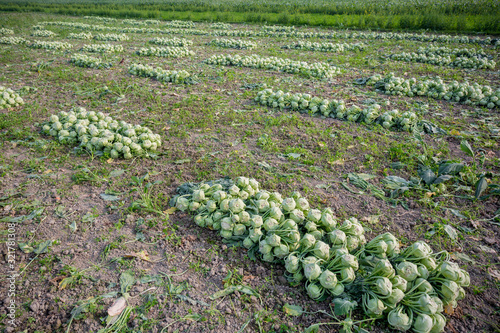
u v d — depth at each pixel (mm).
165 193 5461
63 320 3422
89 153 6660
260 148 7004
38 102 9516
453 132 7508
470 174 5750
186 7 37438
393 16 25719
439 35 21516
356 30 24766
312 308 3623
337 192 5602
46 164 6270
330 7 30984
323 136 7504
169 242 4461
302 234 4355
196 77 11656
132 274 3963
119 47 17594
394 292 3309
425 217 5047
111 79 11852
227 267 4109
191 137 7453
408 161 6387
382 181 5828
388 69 13359
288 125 8094
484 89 9766
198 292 3771
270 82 11383
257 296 3721
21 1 57562
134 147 6414
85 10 38938
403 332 3318
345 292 3645
